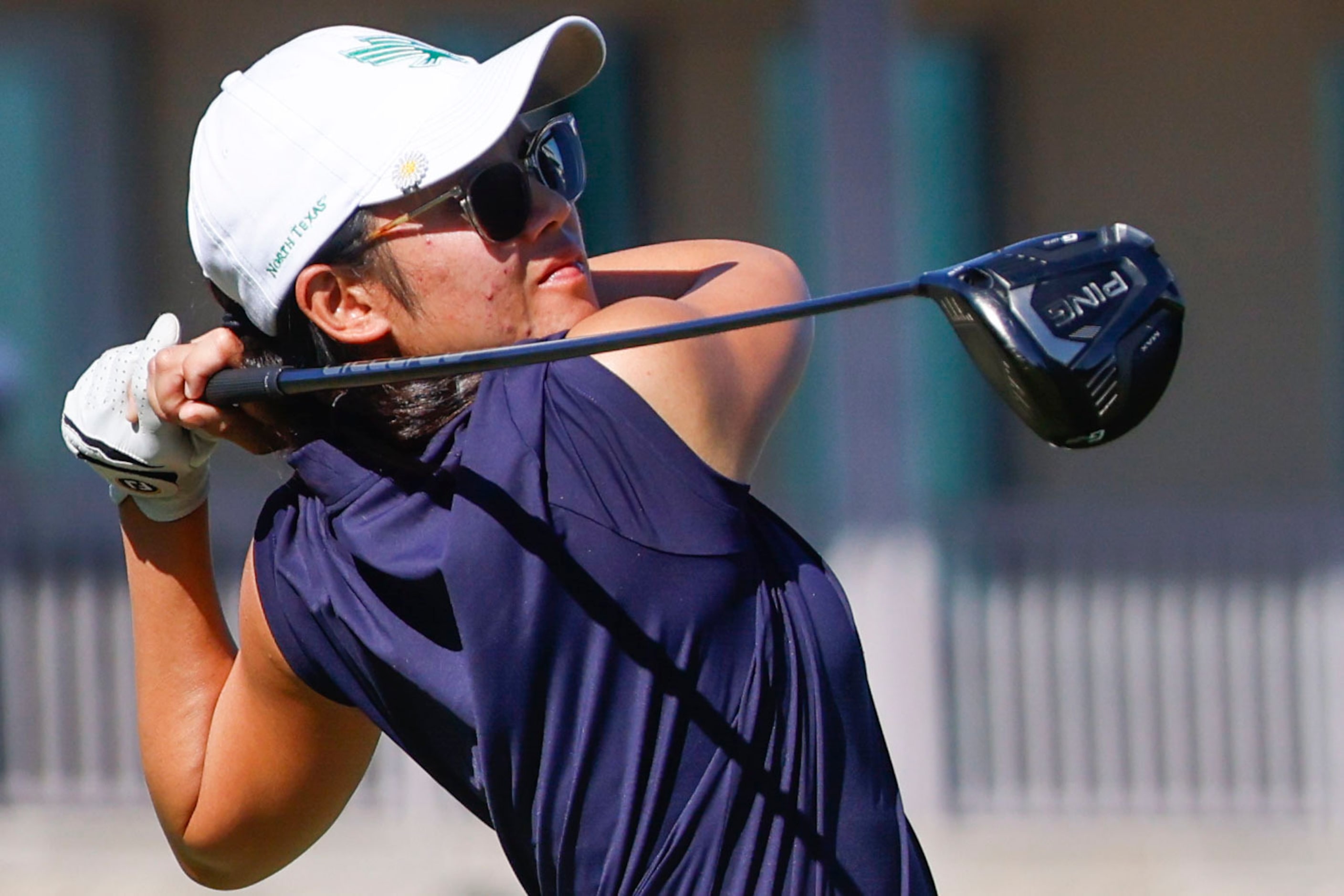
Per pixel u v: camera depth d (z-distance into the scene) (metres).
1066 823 30.61
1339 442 36.75
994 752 30.70
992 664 30.77
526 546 7.23
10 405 34.56
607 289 8.41
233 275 7.97
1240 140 36.59
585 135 35.94
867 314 29.08
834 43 28.97
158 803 8.70
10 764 30.34
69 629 30.48
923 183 36.88
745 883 7.36
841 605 7.82
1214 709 30.86
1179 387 36.88
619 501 7.25
